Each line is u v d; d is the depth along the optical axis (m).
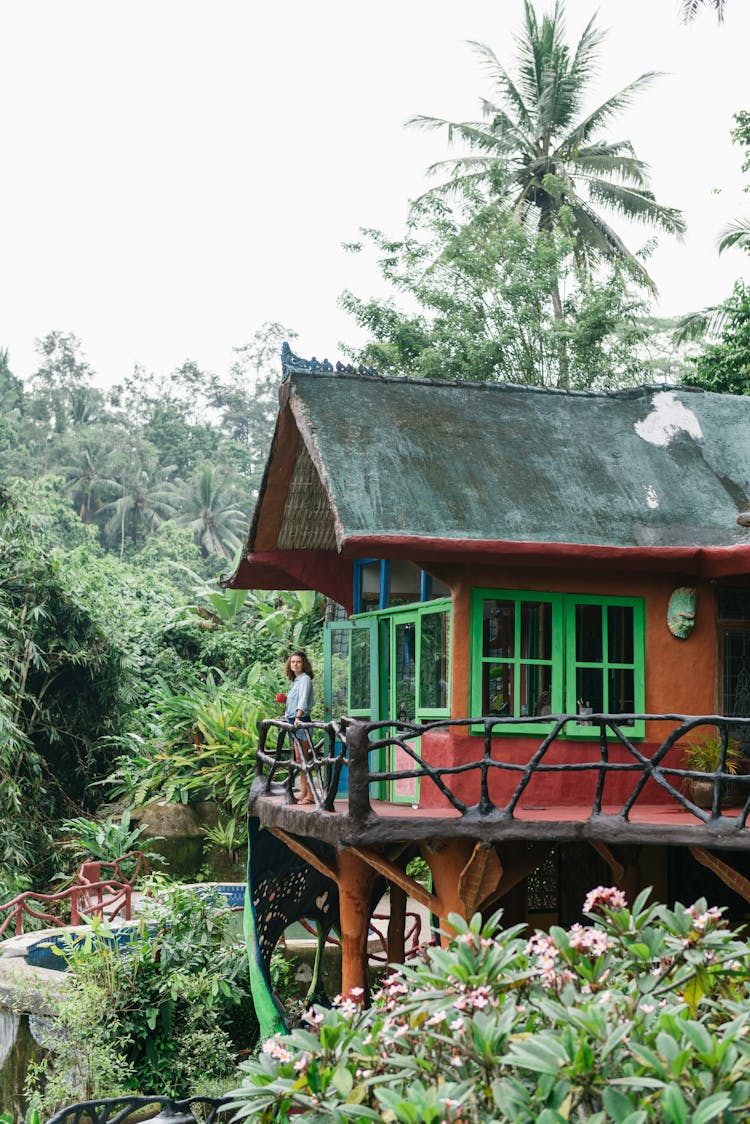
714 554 10.13
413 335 25.91
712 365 21.45
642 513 10.71
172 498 61.38
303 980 13.25
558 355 25.86
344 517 9.54
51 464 64.00
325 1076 4.56
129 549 59.88
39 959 12.59
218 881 19.53
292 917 12.11
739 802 10.51
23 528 21.09
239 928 14.58
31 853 19.09
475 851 8.78
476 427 11.38
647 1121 4.00
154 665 24.59
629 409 12.41
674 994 4.97
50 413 71.00
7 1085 11.05
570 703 10.27
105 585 23.36
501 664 10.15
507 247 26.39
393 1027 4.70
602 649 10.48
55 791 21.45
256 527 12.78
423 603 10.80
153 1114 10.13
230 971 11.81
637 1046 4.06
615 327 26.31
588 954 5.06
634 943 4.98
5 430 61.28
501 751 10.09
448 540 9.52
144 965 11.30
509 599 10.18
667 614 10.68
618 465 11.38
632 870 11.48
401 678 11.40
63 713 21.89
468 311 25.78
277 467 11.90
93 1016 10.38
